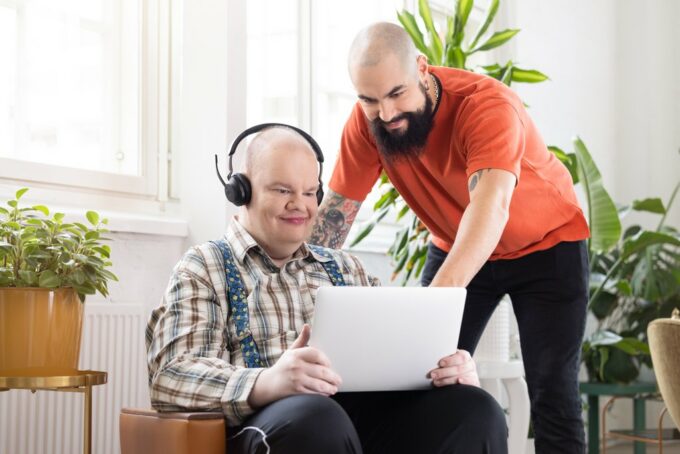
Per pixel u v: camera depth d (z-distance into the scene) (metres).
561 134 5.09
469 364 1.63
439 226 2.45
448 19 3.35
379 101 2.08
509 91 2.21
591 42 5.46
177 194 2.97
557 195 2.33
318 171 1.86
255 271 1.76
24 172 2.51
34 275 1.83
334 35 3.91
